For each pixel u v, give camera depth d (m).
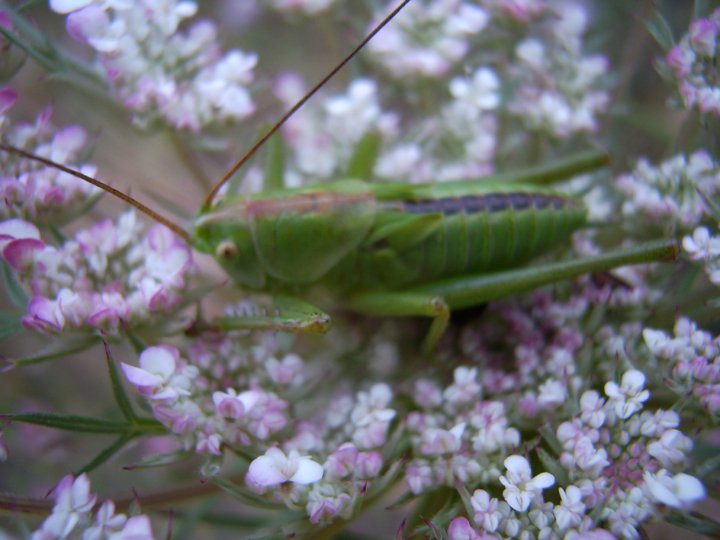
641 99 0.09
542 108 0.07
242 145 0.08
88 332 0.05
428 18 0.07
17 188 0.06
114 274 0.06
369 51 0.07
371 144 0.07
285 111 0.08
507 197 0.06
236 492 0.05
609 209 0.07
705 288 0.06
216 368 0.06
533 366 0.06
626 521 0.05
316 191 0.06
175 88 0.06
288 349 0.06
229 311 0.06
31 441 0.08
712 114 0.06
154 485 0.08
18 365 0.05
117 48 0.06
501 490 0.05
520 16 0.07
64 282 0.05
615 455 0.05
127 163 0.08
